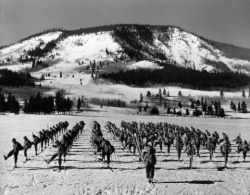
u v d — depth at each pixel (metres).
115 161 25.36
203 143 32.88
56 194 15.45
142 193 15.92
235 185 18.12
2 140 36.19
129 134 31.33
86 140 39.75
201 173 21.36
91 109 195.75
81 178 19.09
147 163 18.20
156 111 187.12
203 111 199.88
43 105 147.75
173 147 35.28
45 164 23.50
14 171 20.83
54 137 41.50
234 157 29.25
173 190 16.64
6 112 142.38
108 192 16.00
